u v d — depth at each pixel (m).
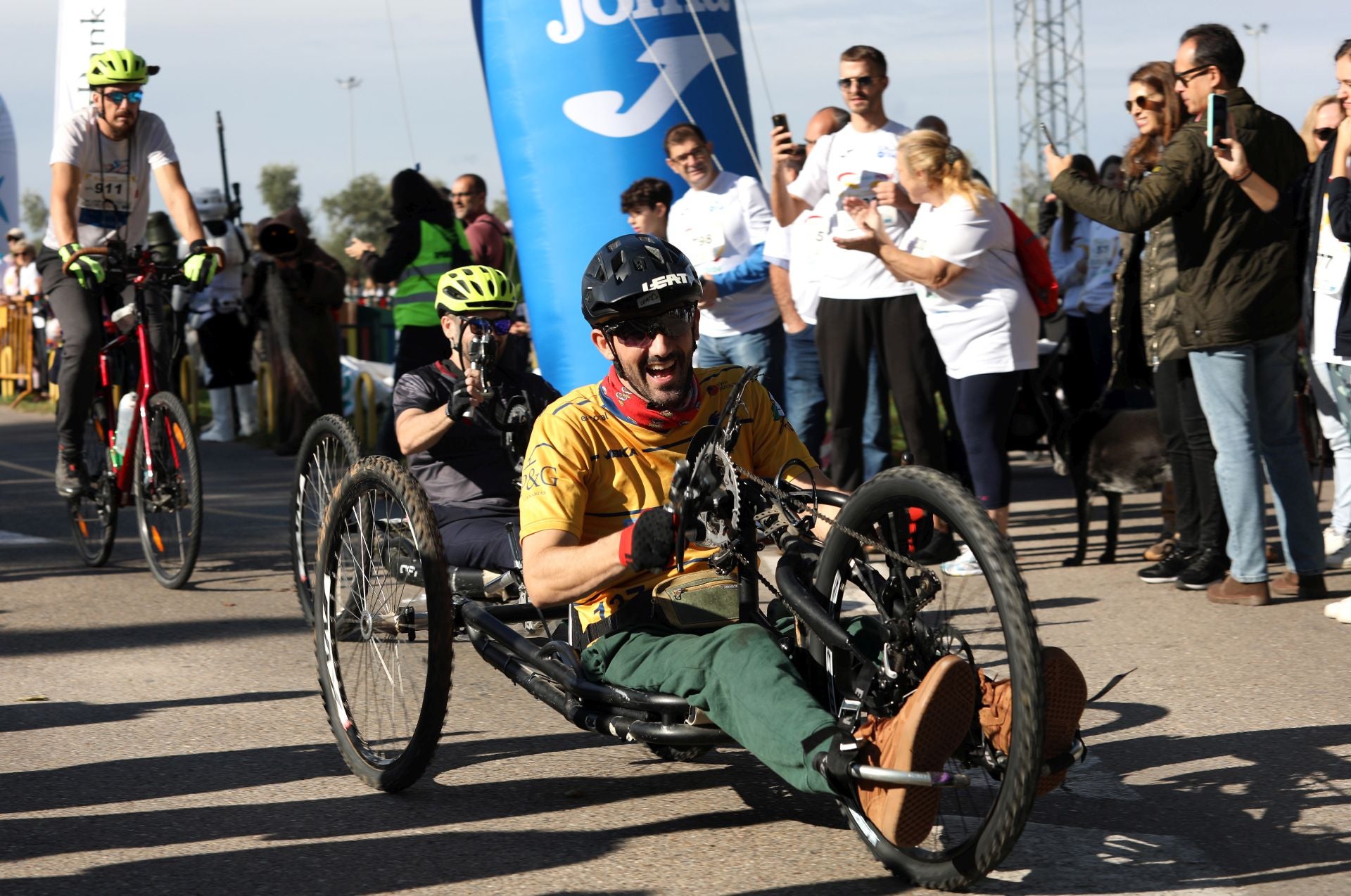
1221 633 5.24
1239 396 5.57
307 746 4.11
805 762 2.89
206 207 12.67
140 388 6.55
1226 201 5.37
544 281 8.70
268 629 5.62
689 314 3.25
